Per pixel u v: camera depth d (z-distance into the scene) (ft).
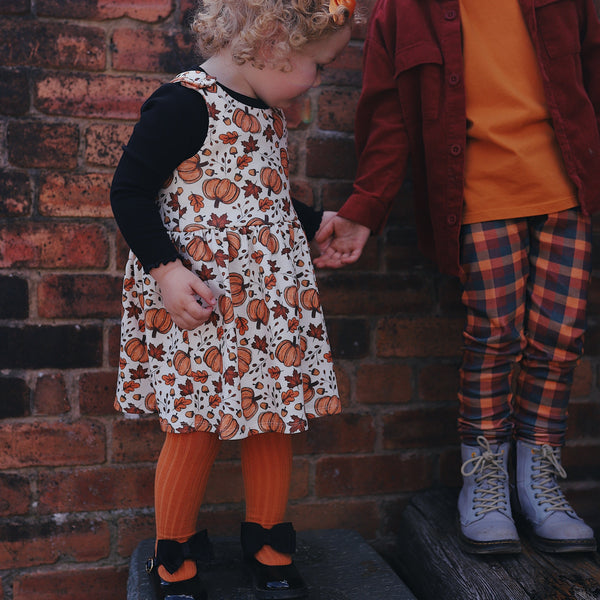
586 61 4.13
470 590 3.64
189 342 3.43
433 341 5.02
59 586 4.56
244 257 3.44
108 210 4.52
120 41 4.48
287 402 3.44
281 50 3.32
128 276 3.66
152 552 4.25
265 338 3.48
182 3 4.55
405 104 4.14
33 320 4.46
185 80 3.38
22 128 4.38
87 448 4.56
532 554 3.90
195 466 3.51
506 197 4.00
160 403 3.51
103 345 4.56
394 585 3.85
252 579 3.80
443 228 4.12
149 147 3.29
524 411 4.32
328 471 4.93
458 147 3.98
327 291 4.85
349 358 4.91
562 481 5.25
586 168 4.00
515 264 4.06
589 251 4.11
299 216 4.28
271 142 3.62
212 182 3.43
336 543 4.47
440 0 4.02
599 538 5.20
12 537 4.49
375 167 4.23
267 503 3.68
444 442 5.08
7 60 4.34
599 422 5.27
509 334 4.11
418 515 4.68
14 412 4.45
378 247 4.91
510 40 3.99
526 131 3.99
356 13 3.78
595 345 5.26
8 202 4.39
